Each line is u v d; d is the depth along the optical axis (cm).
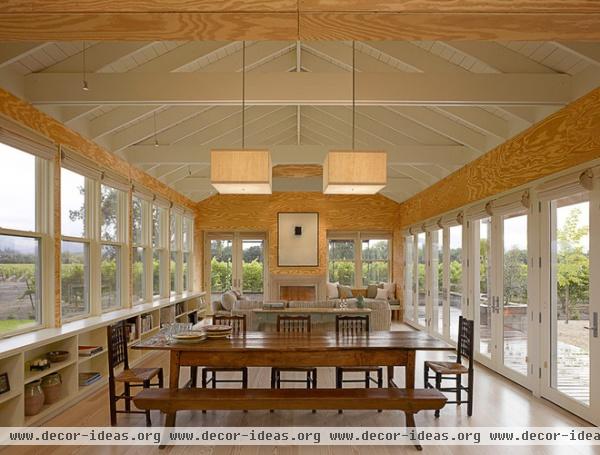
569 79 448
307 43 596
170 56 509
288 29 234
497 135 578
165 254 927
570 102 445
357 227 1209
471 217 685
